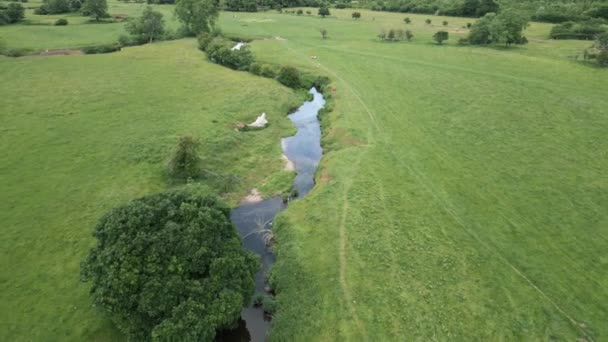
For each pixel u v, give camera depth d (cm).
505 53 8706
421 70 7675
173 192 2797
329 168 4347
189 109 5778
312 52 9088
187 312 2172
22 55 8425
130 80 6962
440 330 2477
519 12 10119
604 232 3325
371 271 2919
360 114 5700
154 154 4494
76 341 2412
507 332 2472
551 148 4678
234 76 7456
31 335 2444
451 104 6025
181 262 2328
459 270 2931
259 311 2780
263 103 6181
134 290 2214
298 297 2762
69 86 6544
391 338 2425
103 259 2295
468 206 3662
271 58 8594
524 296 2720
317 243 3225
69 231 3316
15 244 3159
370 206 3650
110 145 4644
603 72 7188
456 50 9138
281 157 4781
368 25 12675
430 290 2759
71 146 4603
